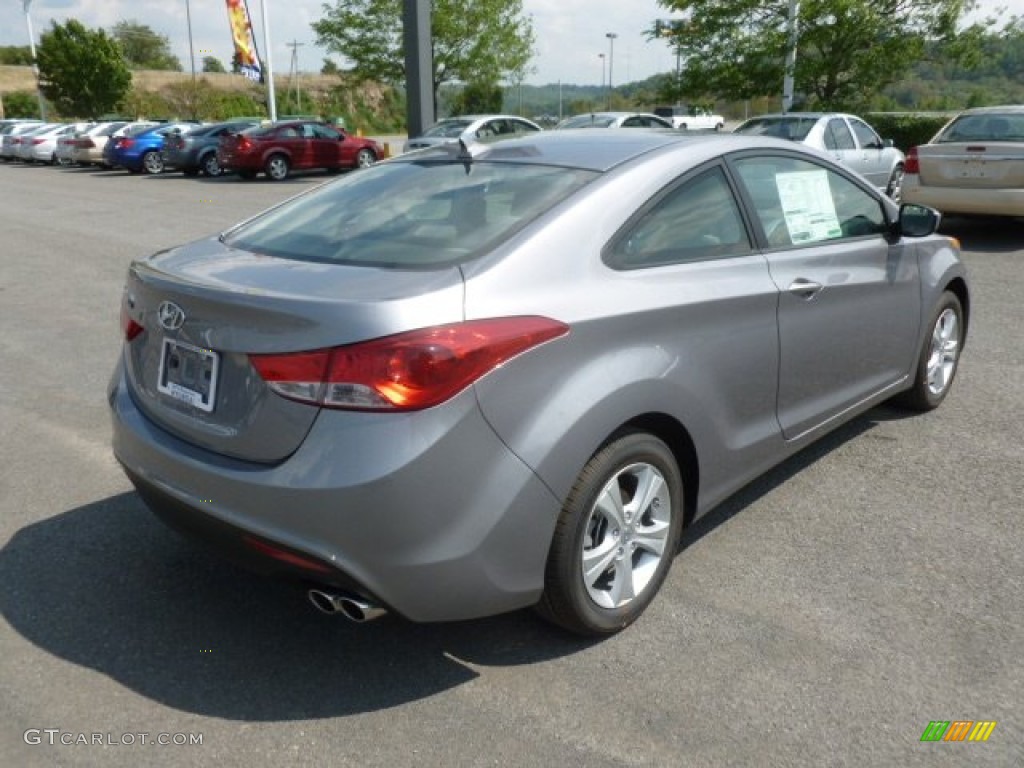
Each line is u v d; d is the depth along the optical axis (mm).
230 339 2594
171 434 2852
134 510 4004
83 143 27062
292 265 2859
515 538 2615
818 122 12547
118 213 15359
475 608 2641
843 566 3455
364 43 28906
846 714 2641
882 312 4238
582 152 3352
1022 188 9828
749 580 3367
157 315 2857
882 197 4383
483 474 2527
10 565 3521
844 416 4141
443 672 2871
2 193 19594
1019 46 21406
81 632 3084
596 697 2736
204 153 23906
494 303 2596
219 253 3131
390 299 2467
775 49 21359
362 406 2398
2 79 77438
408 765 2469
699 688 2766
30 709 2693
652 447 2998
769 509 3943
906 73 21703
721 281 3250
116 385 3205
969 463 4395
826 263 3818
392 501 2404
